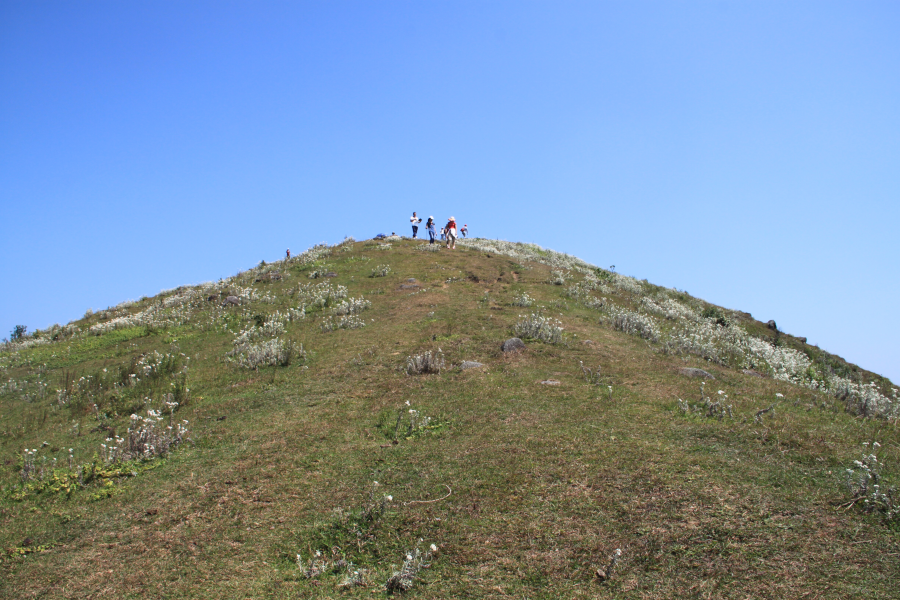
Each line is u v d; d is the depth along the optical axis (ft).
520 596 21.44
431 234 110.42
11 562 25.71
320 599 22.08
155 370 51.57
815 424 35.29
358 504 28.09
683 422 34.94
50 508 30.07
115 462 34.35
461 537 24.97
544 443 32.48
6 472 34.78
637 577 22.02
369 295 73.97
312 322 64.28
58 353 63.41
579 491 27.58
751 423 34.68
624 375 44.27
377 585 22.75
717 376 45.98
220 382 47.52
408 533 25.63
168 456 34.53
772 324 89.56
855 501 25.76
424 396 41.04
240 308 72.02
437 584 22.40
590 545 23.90
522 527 25.29
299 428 37.09
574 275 93.86
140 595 22.86
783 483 27.55
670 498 26.58
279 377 47.34
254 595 22.50
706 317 81.25
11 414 46.29
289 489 29.81
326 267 89.61
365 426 36.91
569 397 39.58
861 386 47.55
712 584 21.38
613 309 70.69
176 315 71.92
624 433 33.42
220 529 26.89
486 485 28.66
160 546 25.99
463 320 59.16
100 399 46.83
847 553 22.57
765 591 20.85
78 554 25.94
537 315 61.31
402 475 30.42
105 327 72.18
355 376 46.09
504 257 99.86
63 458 36.29
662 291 96.99
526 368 45.75
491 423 35.83
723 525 24.52
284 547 25.32
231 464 32.83
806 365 64.69
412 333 56.24
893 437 33.71
